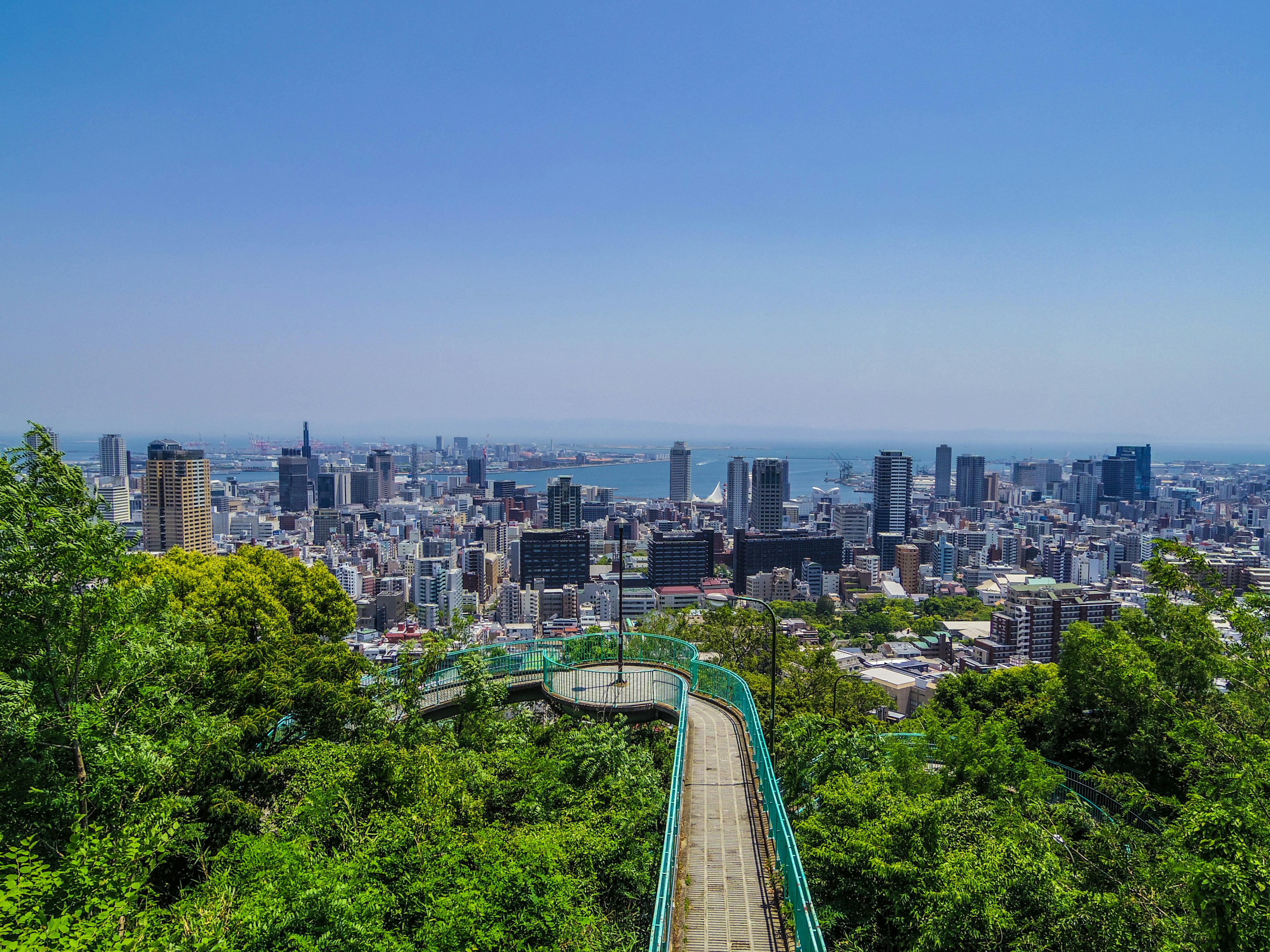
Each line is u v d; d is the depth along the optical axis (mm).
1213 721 25203
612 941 15305
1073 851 18859
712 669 29422
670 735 29594
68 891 13539
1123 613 34938
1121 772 30109
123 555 17781
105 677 17234
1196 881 13234
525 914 13984
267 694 22938
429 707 28547
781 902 15352
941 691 45281
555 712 30547
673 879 15211
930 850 16797
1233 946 12469
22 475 16672
